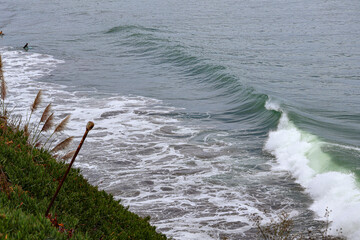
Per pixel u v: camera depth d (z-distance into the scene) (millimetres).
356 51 45906
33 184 8484
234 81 29891
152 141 19172
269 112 22906
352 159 15914
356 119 22516
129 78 32875
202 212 12969
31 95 26375
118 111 23609
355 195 13336
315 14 78312
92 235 7969
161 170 16094
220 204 13508
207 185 14922
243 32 59250
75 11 87000
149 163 16766
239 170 16297
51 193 8438
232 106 25125
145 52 43812
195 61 37625
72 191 8891
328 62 40375
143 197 13922
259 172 16188
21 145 9766
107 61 39844
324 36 55969
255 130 21031
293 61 40719
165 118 22719
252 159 17438
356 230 11797
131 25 62250
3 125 10398
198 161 17047
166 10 86875
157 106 25047
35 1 110500
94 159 16953
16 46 47594
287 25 65875
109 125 21156
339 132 20078
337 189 13891
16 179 8344
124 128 20781
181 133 20406
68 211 8211
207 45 48125
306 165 15984
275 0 102500
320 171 15375
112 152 17703
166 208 13164
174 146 18656
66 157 9742
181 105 25391
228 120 22750
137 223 8898
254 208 13312
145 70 35969
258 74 34125
